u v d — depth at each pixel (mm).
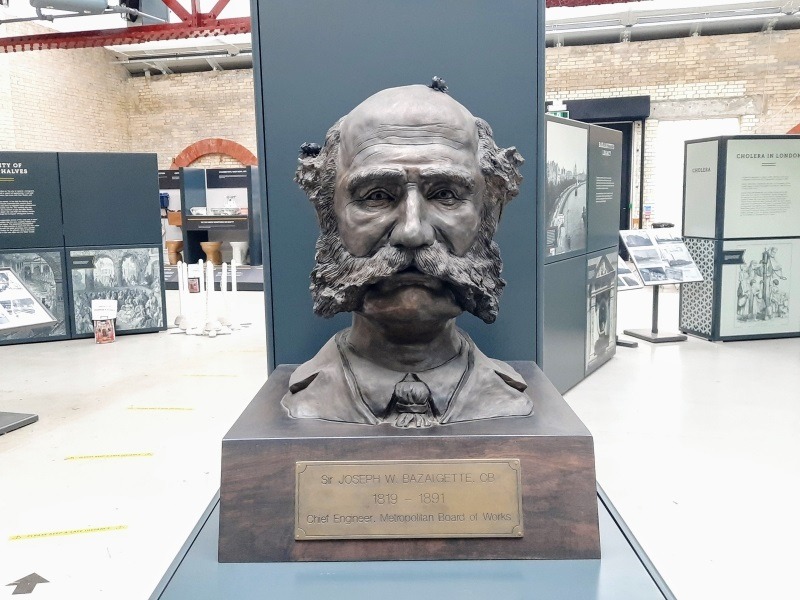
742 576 2027
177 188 9312
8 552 2168
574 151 3795
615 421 3408
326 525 1367
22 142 9141
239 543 1377
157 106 11211
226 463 1380
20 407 3684
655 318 5250
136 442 3137
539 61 1824
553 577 1303
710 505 2480
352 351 1561
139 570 2049
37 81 9359
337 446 1375
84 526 2332
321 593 1265
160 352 4953
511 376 1566
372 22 1826
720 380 4121
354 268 1413
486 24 1819
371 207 1399
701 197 5195
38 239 5234
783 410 3547
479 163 1459
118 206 5395
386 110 1382
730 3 8320
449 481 1365
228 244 9312
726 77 9352
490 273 1513
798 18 8805
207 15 6242
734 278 5102
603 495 1733
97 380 4203
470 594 1254
